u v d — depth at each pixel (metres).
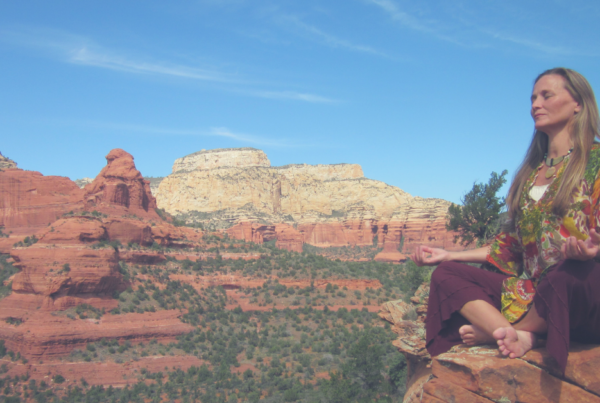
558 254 5.06
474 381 4.99
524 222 5.53
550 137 5.52
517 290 5.48
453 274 5.78
